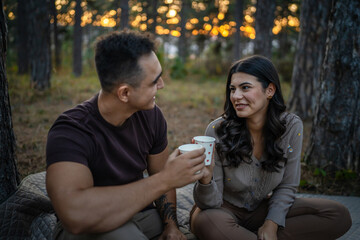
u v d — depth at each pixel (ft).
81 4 46.09
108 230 4.49
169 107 24.32
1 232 6.17
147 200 4.61
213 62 54.65
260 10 32.86
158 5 77.66
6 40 7.06
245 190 6.34
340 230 5.91
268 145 6.14
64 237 4.92
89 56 55.16
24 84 26.63
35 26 25.43
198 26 74.08
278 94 6.11
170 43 89.81
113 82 4.70
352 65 10.59
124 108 5.00
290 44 56.59
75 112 4.98
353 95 10.78
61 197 4.28
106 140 5.05
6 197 7.06
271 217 5.90
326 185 10.76
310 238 6.00
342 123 11.01
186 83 42.52
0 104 6.82
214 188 5.82
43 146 13.12
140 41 4.72
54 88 26.45
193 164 4.72
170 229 5.80
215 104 26.18
